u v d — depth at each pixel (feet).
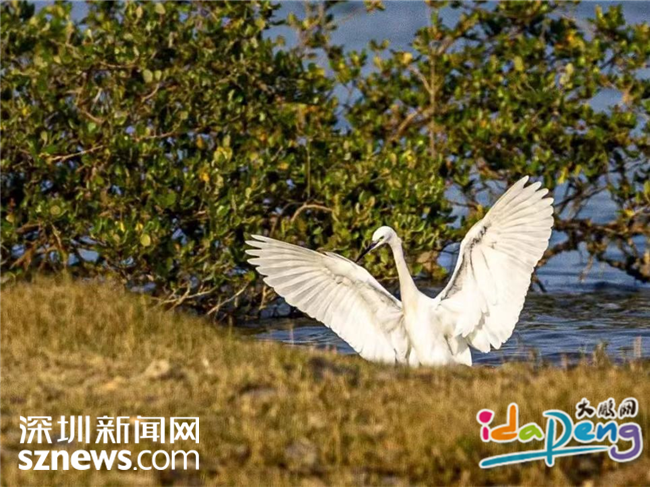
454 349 39.17
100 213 56.95
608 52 74.28
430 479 28.32
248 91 61.26
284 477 27.86
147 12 60.03
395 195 56.18
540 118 64.54
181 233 60.18
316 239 57.31
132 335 38.42
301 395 32.83
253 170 56.65
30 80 57.57
